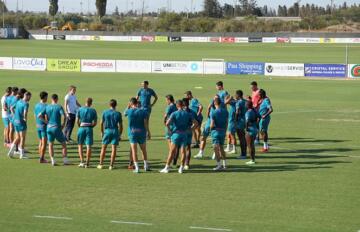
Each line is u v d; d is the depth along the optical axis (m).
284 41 149.00
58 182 20.25
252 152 23.55
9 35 159.62
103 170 22.20
